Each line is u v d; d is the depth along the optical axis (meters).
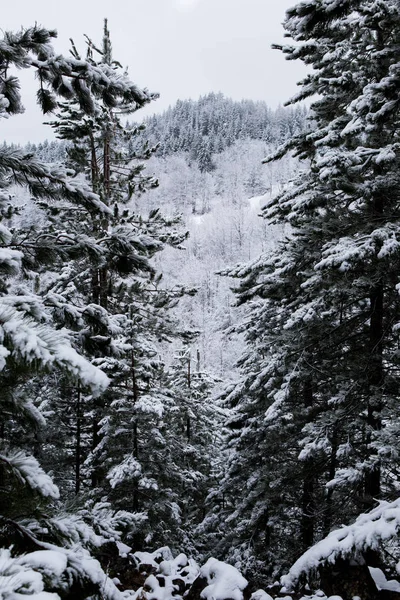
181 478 12.28
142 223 13.52
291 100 10.19
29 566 2.28
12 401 3.25
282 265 10.16
